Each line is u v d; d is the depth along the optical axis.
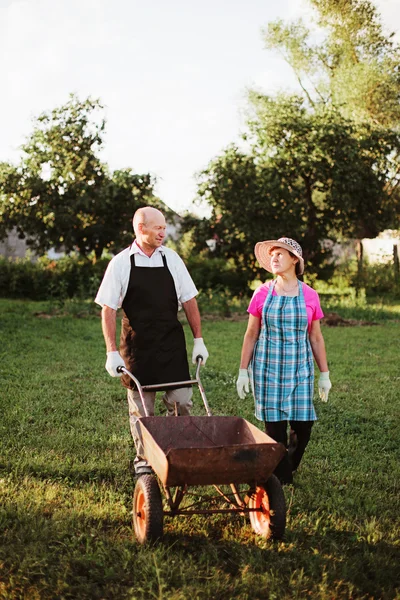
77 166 21.95
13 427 5.74
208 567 3.32
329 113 20.59
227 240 19.98
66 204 21.61
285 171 20.20
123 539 3.67
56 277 20.55
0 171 21.80
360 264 24.86
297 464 4.57
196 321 4.57
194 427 3.96
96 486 4.48
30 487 4.36
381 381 8.15
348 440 5.64
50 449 5.17
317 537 3.73
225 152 19.98
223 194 19.83
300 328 4.34
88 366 8.71
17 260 21.92
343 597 3.12
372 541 3.68
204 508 4.12
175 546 3.61
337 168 20.02
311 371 4.39
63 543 3.53
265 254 4.52
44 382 7.67
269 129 20.12
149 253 4.43
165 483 3.41
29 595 3.06
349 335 12.27
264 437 3.66
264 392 4.38
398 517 4.02
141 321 4.37
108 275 4.36
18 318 13.88
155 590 3.12
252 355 4.52
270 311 4.34
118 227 21.70
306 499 4.25
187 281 4.52
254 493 3.79
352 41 28.75
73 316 14.54
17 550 3.45
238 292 20.09
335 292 22.47
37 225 21.95
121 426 5.91
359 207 21.44
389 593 3.16
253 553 3.50
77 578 3.21
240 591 3.14
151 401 4.42
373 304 18.48
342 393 7.41
